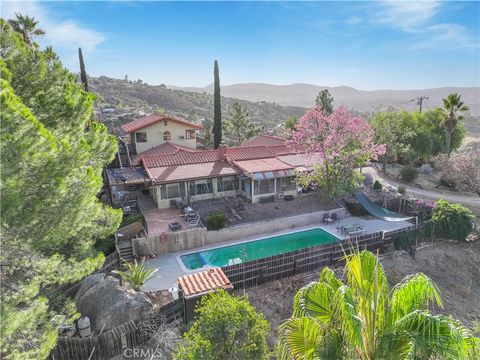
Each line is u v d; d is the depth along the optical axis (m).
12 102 10.74
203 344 11.77
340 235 31.33
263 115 177.38
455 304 24.33
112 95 137.62
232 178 38.75
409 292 9.62
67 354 14.71
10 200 10.20
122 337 15.77
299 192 39.72
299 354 9.85
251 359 11.91
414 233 28.61
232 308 12.43
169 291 21.36
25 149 10.70
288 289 22.81
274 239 31.14
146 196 39.03
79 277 13.50
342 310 8.38
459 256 29.03
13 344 10.75
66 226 13.23
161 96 154.12
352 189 35.88
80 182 14.02
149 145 45.84
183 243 28.47
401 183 47.84
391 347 8.70
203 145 62.31
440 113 57.28
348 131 35.09
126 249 26.62
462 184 43.94
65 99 16.28
